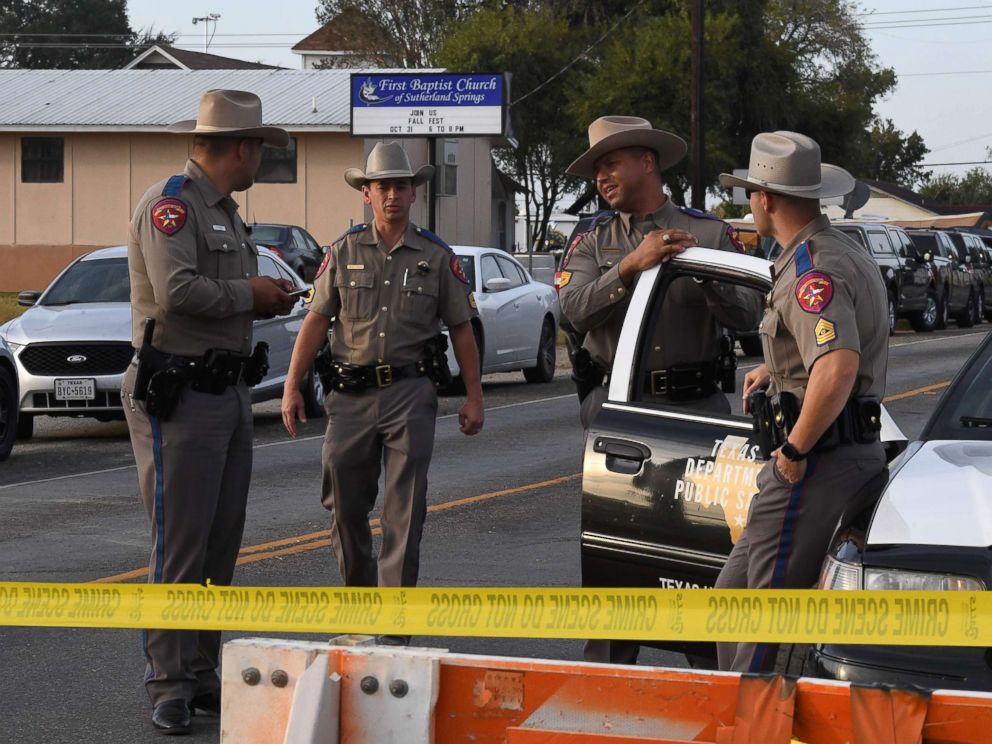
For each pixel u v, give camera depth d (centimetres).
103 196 4197
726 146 5297
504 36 5631
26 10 9875
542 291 2219
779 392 488
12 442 1416
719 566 539
